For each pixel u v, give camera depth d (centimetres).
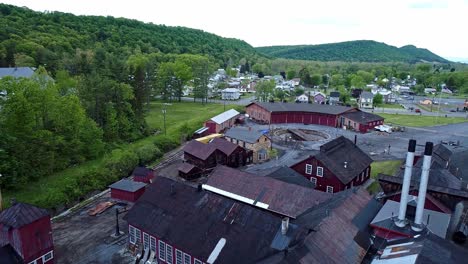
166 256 3034
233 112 9544
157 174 5575
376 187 5069
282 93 14100
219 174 4050
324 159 4772
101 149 5903
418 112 11869
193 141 6216
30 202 4025
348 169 4831
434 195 3638
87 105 6362
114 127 6562
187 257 2844
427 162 2686
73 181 4675
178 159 6375
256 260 2495
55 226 3856
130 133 7038
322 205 3133
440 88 19638
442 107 13488
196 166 5491
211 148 5769
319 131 8838
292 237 2544
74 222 3950
